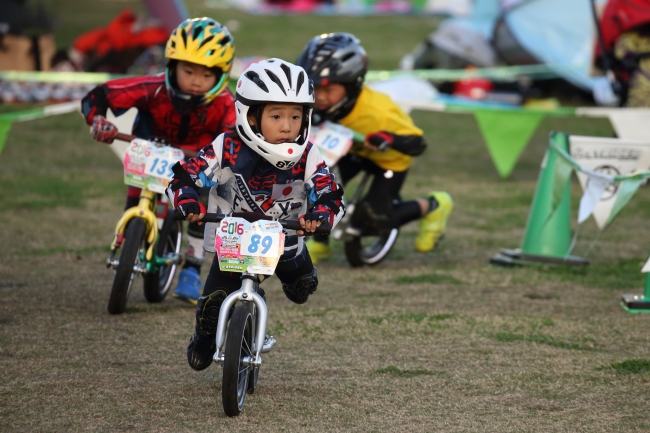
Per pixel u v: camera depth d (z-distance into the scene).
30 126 48.53
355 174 25.23
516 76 62.66
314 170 13.62
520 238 28.75
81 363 15.82
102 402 13.93
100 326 18.17
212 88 19.50
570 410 14.08
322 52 23.06
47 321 18.39
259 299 13.19
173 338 17.55
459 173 40.41
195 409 13.73
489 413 13.88
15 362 15.77
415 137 24.03
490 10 70.12
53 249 25.22
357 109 23.80
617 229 30.17
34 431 12.66
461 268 24.77
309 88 13.08
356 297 21.42
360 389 14.88
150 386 14.76
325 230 13.02
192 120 19.97
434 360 16.59
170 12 59.66
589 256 26.27
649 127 31.92
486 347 17.48
